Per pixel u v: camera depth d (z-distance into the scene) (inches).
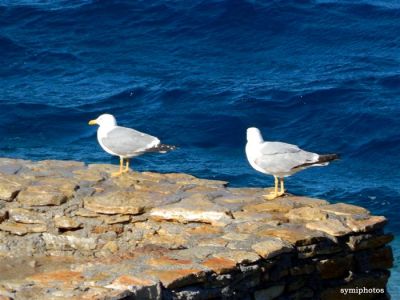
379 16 1264.8
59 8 1305.4
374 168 835.4
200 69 1111.0
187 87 1027.9
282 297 347.6
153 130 919.7
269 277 342.3
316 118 949.8
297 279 352.2
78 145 863.7
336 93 1000.2
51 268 378.6
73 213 393.7
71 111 956.6
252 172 796.0
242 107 970.1
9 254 393.4
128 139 434.9
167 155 838.5
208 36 1221.7
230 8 1270.9
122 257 350.3
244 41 1206.3
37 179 424.8
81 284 308.8
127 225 388.2
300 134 922.7
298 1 1294.3
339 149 888.3
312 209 383.2
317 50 1177.4
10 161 458.6
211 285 320.8
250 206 392.2
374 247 374.0
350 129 925.2
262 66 1122.0
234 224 372.8
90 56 1159.0
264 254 337.7
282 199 403.2
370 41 1198.9
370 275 371.2
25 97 996.6
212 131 914.1
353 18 1259.2
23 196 399.5
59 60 1144.2
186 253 339.3
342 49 1176.8
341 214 382.3
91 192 408.5
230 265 325.7
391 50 1167.6
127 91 1020.5
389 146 884.6
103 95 1011.9
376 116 942.4
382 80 1040.2
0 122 917.2
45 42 1203.2
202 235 366.0
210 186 425.4
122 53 1174.3
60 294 298.8
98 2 1309.1
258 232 362.3
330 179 794.8
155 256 345.1
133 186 420.5
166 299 307.4
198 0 1295.5
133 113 962.7
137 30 1245.1
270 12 1264.8
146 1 1306.6
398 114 946.7
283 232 358.9
